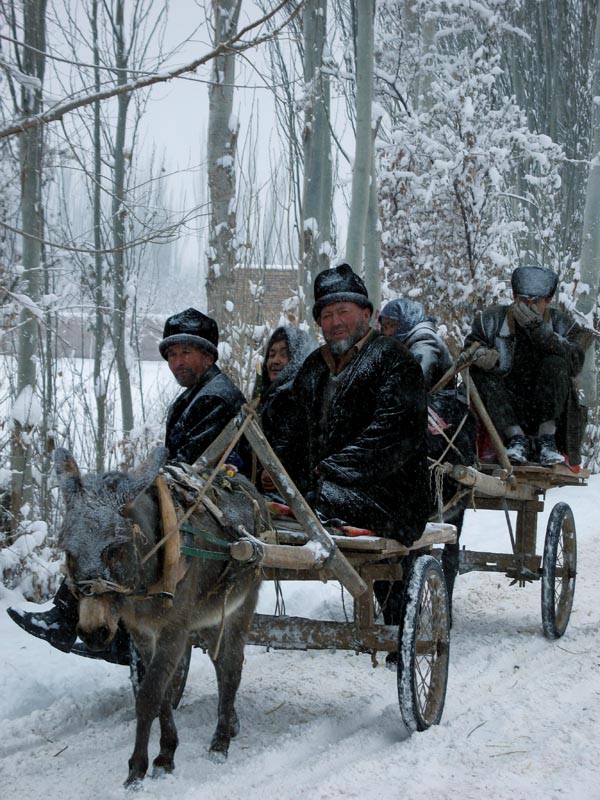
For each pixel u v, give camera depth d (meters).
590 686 6.16
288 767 4.98
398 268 14.20
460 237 13.85
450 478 7.36
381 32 18.17
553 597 7.23
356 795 4.45
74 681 6.15
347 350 5.87
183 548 4.54
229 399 5.93
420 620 5.38
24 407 8.14
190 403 5.97
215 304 10.34
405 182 14.16
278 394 6.36
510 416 7.89
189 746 5.20
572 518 7.70
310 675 6.67
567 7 21.12
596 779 4.59
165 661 4.55
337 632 5.46
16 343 9.03
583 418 8.15
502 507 7.93
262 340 9.78
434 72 16.86
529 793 4.45
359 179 9.86
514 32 18.66
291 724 5.66
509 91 22.00
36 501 8.72
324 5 11.68
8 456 8.34
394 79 16.45
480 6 17.52
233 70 10.30
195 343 6.05
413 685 5.12
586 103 20.78
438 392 7.64
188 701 6.08
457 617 8.21
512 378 8.18
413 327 7.86
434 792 4.48
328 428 5.88
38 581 7.93
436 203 13.98
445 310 13.72
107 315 10.20
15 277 8.20
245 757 5.09
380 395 5.65
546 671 6.58
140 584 4.20
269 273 11.19
